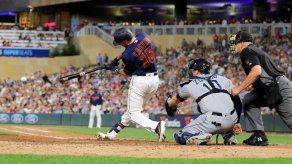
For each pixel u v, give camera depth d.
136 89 16.92
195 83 15.41
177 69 56.38
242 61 15.24
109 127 45.59
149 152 12.98
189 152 13.02
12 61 66.62
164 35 65.44
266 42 57.53
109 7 87.31
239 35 15.25
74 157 11.57
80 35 68.94
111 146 14.40
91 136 25.66
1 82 63.16
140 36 16.81
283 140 27.97
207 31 63.81
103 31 67.81
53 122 50.88
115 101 51.12
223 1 81.00
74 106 53.50
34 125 48.75
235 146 14.75
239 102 15.43
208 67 15.63
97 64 63.81
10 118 52.38
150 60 16.80
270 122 42.25
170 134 32.72
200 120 15.20
